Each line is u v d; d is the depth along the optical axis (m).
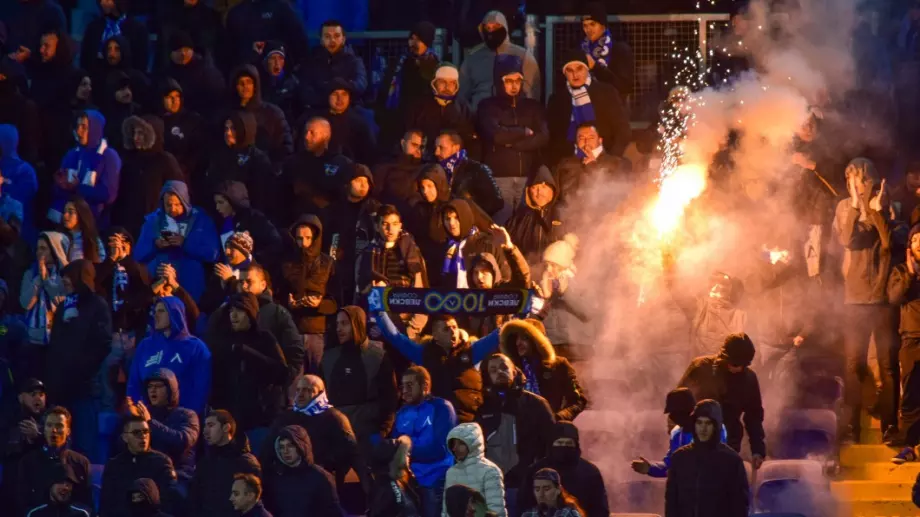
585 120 61.53
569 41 68.44
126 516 45.53
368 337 52.81
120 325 53.88
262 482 45.28
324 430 46.62
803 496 49.09
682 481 43.38
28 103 62.28
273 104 61.72
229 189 56.28
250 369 49.69
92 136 59.50
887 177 63.12
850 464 51.34
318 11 70.25
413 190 58.56
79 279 52.91
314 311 53.53
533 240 56.84
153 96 63.81
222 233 56.62
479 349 49.16
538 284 54.09
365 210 56.34
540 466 43.78
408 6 71.12
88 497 48.03
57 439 47.53
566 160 59.06
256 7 66.50
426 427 46.69
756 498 48.94
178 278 56.00
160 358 49.78
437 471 46.50
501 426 46.81
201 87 64.38
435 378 48.88
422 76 64.38
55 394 52.53
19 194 59.84
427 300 49.69
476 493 37.88
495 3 66.19
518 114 61.38
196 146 61.44
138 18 69.62
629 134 62.03
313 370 53.47
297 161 58.50
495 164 61.38
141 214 59.59
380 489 44.09
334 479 45.59
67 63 64.50
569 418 47.75
